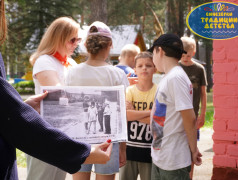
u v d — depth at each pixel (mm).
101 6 15570
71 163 1191
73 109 1873
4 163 1129
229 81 3572
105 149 1484
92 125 1894
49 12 17391
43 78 2445
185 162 2455
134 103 3137
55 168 2432
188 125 2430
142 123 3053
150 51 2928
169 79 2477
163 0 20250
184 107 2393
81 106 1889
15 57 18281
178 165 2447
